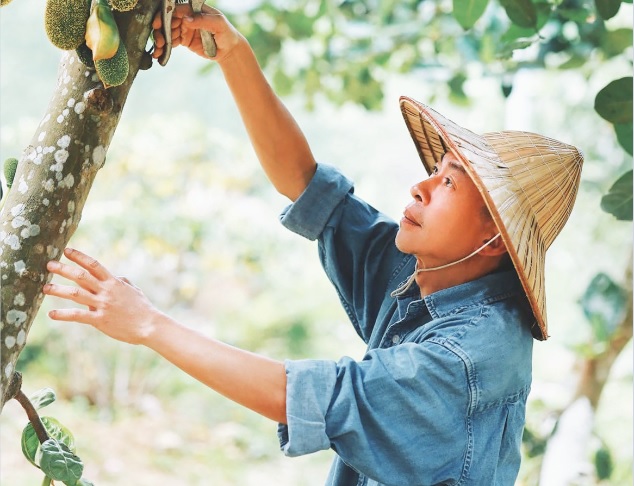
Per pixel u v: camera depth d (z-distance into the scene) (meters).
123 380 6.38
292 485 5.66
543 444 3.26
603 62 3.45
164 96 10.48
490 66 3.38
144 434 5.94
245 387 1.37
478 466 1.50
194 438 6.09
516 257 1.50
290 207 1.88
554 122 5.64
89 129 1.25
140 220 6.04
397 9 3.79
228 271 6.44
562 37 3.06
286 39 3.68
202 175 6.36
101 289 1.32
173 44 1.65
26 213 1.23
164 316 1.36
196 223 6.22
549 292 6.47
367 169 10.02
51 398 1.41
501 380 1.52
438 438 1.45
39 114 9.38
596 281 3.26
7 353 1.22
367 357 1.48
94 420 6.05
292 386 1.37
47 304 6.34
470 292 1.62
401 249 1.67
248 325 7.40
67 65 1.28
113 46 1.20
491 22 3.33
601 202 2.09
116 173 6.23
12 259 1.22
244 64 1.71
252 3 3.52
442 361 1.45
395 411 1.42
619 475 4.63
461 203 1.61
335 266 1.90
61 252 1.28
